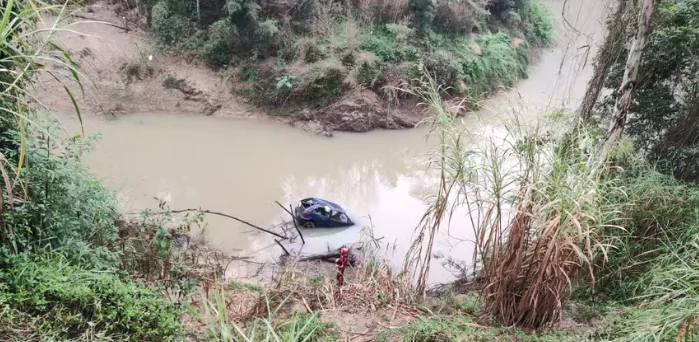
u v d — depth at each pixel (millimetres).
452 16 16188
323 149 13055
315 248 7758
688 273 3600
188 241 6711
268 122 14250
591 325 4320
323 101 14250
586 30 8227
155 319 3254
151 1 15055
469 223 8586
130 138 12359
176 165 11109
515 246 3943
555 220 3480
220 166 11359
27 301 2904
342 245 7828
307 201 8688
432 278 6719
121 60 14062
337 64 14180
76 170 4250
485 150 4254
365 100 14133
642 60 6867
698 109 6555
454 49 15742
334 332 4020
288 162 12086
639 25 5824
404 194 10398
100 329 2996
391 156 12828
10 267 3191
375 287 4910
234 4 13578
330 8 15156
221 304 2561
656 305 3688
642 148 7207
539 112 5441
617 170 5820
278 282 5246
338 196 10195
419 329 3885
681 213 5141
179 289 4238
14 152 3438
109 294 3230
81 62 13445
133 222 5613
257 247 7672
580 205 3557
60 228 3752
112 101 13453
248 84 14586
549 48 20875
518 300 4098
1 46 2770
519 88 17109
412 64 14484
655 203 5227
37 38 3459
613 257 5066
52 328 2816
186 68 14672
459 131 4418
